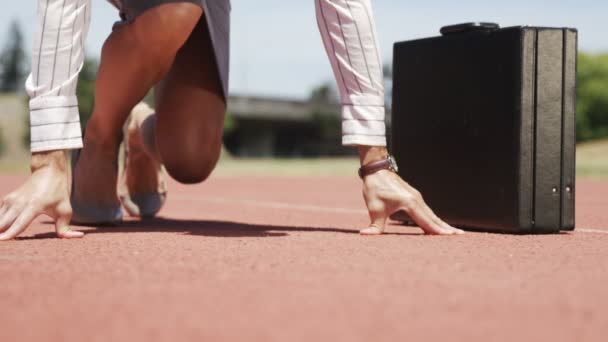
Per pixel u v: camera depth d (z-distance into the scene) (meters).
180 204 6.79
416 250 2.82
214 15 3.50
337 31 3.29
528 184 3.59
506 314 1.67
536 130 3.61
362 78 3.30
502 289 1.97
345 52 3.30
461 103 3.83
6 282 2.08
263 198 7.96
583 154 27.38
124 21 3.41
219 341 1.42
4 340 1.44
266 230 3.78
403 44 4.15
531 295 1.89
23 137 47.62
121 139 3.98
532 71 3.60
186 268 2.33
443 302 1.79
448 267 2.36
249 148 64.75
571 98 3.71
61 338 1.45
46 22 3.14
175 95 3.60
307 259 2.54
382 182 3.39
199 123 3.62
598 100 51.25
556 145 3.66
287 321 1.59
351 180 14.13
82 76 43.41
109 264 2.42
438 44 3.94
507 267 2.39
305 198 7.94
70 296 1.87
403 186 3.41
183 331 1.50
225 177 15.87
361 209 6.03
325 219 4.86
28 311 1.70
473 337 1.46
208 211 5.79
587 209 6.34
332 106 65.81
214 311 1.69
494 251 2.83
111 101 3.66
